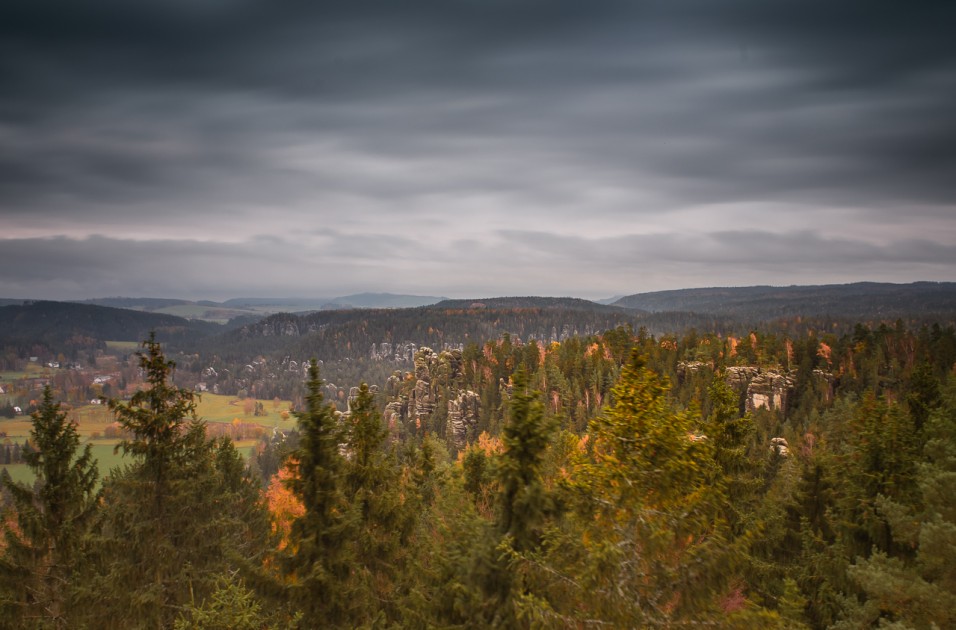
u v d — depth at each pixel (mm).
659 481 12523
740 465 22797
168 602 19594
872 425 23922
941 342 109250
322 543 17781
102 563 19562
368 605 18203
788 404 102562
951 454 17609
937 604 13641
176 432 20906
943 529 14016
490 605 13727
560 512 13570
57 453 19891
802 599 16766
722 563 11461
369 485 21031
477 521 14695
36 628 18297
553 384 111000
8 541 19391
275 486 50000
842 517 23375
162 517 20141
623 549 11586
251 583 16766
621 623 10828
